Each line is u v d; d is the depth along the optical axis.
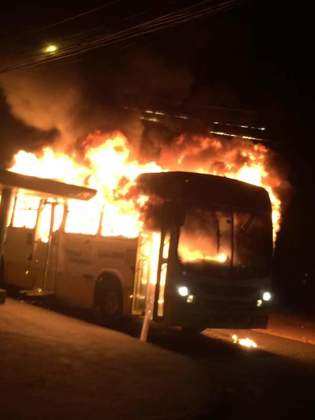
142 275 11.61
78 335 9.92
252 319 11.40
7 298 14.22
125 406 6.09
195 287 10.78
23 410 5.47
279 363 10.39
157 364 8.41
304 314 21.67
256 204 11.91
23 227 15.36
